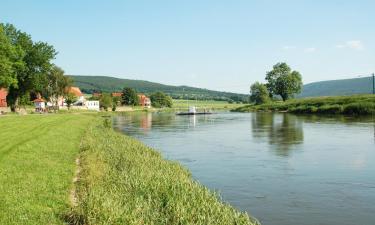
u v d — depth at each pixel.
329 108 102.19
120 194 14.48
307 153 33.78
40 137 32.38
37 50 96.94
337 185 22.12
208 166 28.28
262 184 22.48
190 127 70.75
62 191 15.02
